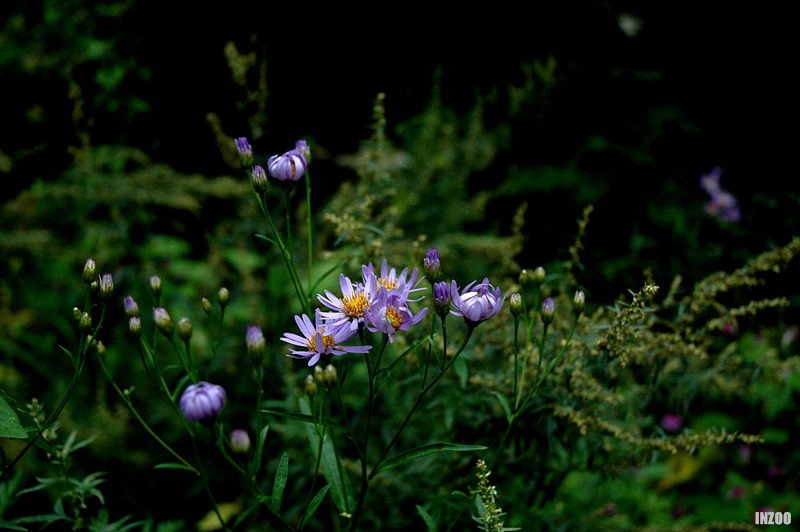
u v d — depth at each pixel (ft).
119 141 13.73
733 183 13.99
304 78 15.34
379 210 9.87
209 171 14.25
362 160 9.23
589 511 8.41
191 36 14.29
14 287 12.19
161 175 11.70
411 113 16.58
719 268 10.64
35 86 13.82
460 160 13.52
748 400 10.89
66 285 12.37
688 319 6.92
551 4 16.60
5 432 4.85
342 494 5.67
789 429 10.94
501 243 11.07
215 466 10.42
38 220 12.21
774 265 6.86
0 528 5.92
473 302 4.93
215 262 10.73
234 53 10.24
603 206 13.55
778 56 15.48
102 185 11.48
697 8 16.12
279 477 4.96
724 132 15.15
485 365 7.45
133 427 10.43
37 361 11.31
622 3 16.92
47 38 14.03
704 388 7.72
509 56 16.71
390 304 5.01
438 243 11.50
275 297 10.48
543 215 13.84
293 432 8.45
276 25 14.93
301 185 13.33
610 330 6.01
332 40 15.55
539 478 7.13
